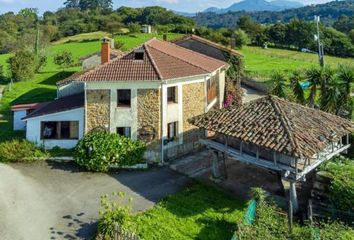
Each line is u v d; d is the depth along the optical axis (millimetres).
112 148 26938
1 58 91188
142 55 30625
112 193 23422
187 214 21094
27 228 19562
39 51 81125
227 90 42875
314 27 110250
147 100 28062
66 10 183500
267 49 108438
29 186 24281
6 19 156000
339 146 23797
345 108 32344
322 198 21391
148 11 149375
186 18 147875
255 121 22312
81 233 19156
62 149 29406
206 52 50062
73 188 24141
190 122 24500
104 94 28016
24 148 28391
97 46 96938
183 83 29641
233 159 29000
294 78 36375
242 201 22781
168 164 28328
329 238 17141
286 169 20219
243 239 17109
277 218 19391
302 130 21188
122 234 17484
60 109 29578
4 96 52906
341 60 98562
